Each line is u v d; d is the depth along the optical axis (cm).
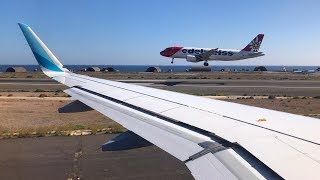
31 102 3284
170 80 6900
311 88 5434
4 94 4050
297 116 546
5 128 1945
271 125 489
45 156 1304
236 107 657
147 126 582
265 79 7825
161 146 481
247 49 8900
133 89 980
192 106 689
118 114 680
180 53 8075
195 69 14238
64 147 1434
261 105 3366
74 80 1140
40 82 6069
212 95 4262
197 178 373
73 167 1176
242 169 369
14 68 12481
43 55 1166
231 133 475
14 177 1087
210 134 509
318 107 3209
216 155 418
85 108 815
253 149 404
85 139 1576
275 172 343
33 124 2147
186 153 446
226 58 8719
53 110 2766
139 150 1352
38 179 1066
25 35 1104
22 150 1392
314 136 424
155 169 1150
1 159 1270
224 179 358
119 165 1191
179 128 550
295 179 321
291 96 4256
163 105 722
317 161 351
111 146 545
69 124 2108
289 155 373
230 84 6031
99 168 1162
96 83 1125
